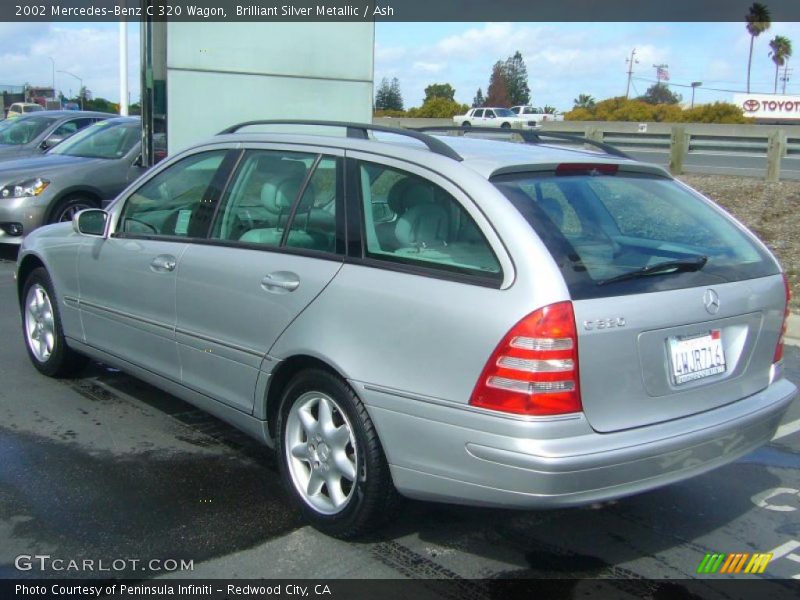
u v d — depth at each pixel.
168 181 4.89
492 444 3.18
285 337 3.86
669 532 4.00
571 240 3.40
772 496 4.45
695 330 3.52
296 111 12.34
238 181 4.45
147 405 5.51
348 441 3.71
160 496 4.19
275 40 11.97
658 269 3.48
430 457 3.36
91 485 4.29
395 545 3.78
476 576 3.54
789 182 14.09
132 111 29.92
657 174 4.33
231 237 4.35
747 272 3.85
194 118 11.53
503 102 82.19
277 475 4.48
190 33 11.34
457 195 3.52
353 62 12.66
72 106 50.16
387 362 3.47
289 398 3.94
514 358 3.14
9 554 3.61
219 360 4.29
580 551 3.79
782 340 4.05
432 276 3.45
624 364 3.28
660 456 3.32
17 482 4.30
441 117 49.62
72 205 10.37
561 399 3.14
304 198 4.07
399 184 3.74
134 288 4.84
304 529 3.90
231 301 4.17
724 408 3.65
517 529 3.97
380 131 4.13
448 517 4.06
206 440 4.95
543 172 3.80
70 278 5.45
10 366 6.22
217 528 3.88
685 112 47.19
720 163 18.00
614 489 3.25
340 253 3.80
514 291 3.21
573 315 3.16
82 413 5.32
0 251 11.30
